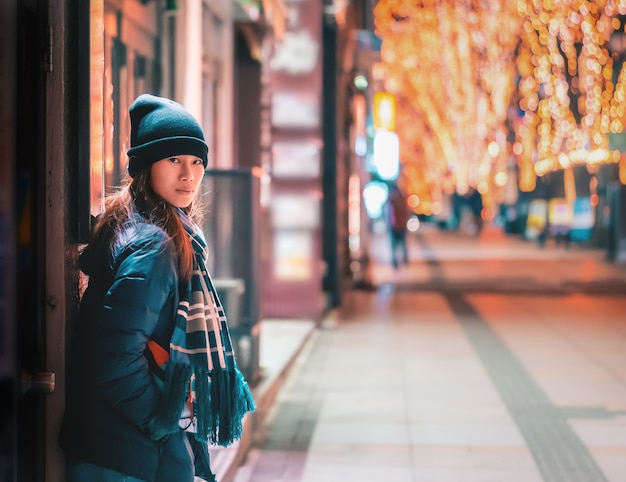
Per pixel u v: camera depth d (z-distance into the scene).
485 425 6.25
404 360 8.84
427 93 43.47
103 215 2.65
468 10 31.30
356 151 17.00
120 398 2.37
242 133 10.84
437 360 8.84
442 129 51.91
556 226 30.55
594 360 8.78
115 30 5.74
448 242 35.62
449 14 31.50
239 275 6.65
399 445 5.77
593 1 27.66
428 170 64.81
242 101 10.81
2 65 2.12
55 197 2.76
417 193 69.75
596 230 29.05
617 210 22.91
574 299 14.45
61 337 2.79
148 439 2.47
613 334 10.52
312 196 10.99
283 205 11.04
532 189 37.88
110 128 4.64
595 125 27.75
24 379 2.65
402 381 7.81
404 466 5.30
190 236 2.58
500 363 8.66
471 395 7.23
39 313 2.72
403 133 45.94
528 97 35.81
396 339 10.20
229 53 9.62
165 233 2.45
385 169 20.94
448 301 14.24
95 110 2.98
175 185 2.58
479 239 38.34
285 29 10.74
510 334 10.56
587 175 28.77
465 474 5.13
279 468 5.29
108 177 4.58
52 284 2.77
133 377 2.36
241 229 6.59
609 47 27.22
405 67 38.81
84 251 2.63
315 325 10.91
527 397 7.14
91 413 2.47
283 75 10.88
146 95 2.64
